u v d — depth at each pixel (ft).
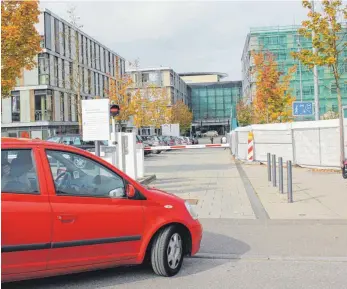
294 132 64.08
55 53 142.92
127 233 16.17
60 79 146.51
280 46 209.97
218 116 375.86
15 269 13.89
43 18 135.95
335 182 45.60
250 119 168.45
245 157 78.23
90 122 38.75
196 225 18.24
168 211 17.31
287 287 16.02
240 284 16.43
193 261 19.72
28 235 14.05
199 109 379.55
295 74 203.82
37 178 14.74
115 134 43.06
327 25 52.60
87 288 15.98
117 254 16.05
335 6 52.47
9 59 59.67
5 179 14.20
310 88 203.82
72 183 15.58
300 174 54.39
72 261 15.01
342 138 52.75
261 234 24.89
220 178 52.75
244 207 33.19
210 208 32.96
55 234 14.56
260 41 211.82
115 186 16.60
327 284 16.35
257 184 46.32
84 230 15.16
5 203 13.78
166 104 199.52
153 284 16.44
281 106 104.06
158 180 51.42
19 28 59.67
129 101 158.20
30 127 139.44
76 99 153.79
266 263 19.35
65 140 76.28
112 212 15.84
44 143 15.40
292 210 31.68
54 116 142.10
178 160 90.63
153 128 217.36
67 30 148.15
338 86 54.13
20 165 14.65
